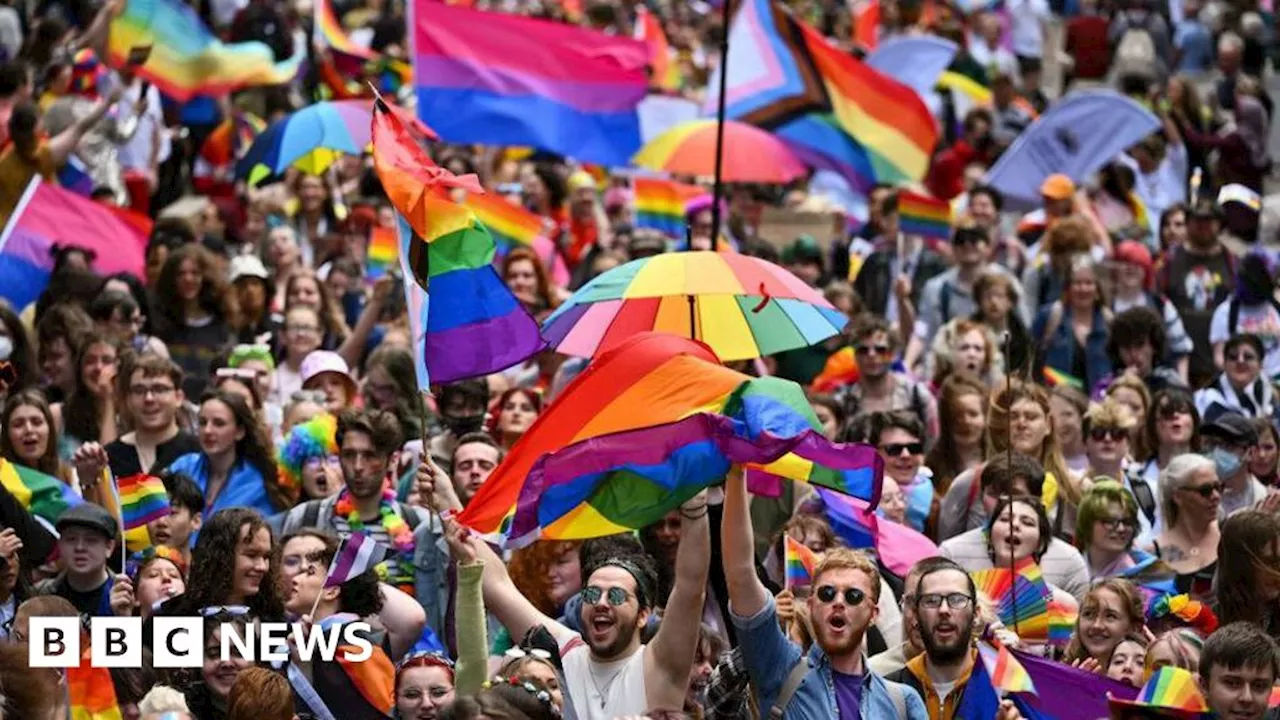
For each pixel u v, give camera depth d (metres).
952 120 80.06
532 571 34.22
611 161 53.06
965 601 29.12
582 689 28.53
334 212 59.56
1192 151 76.56
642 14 67.62
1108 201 67.62
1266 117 83.31
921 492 39.31
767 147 52.09
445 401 39.34
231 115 67.38
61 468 38.06
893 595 33.75
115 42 56.19
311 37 63.66
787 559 32.12
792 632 30.98
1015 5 94.88
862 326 44.75
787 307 32.91
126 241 49.12
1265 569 31.56
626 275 31.31
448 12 52.00
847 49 80.50
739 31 53.12
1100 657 32.25
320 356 43.16
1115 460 40.75
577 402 27.44
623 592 28.53
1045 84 98.94
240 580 31.03
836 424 41.47
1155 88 83.12
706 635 30.23
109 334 41.69
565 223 61.72
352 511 36.09
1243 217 65.88
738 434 26.56
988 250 54.28
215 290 46.59
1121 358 47.94
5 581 32.56
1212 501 36.72
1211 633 29.56
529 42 52.38
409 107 63.22
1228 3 101.56
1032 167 62.91
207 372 46.16
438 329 28.34
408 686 28.94
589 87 52.66
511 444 40.34
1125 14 96.81
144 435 39.12
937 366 47.75
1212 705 28.05
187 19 56.59
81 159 58.84
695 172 51.91
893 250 59.38
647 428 26.77
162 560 32.75
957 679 29.33
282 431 41.25
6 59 70.44
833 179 68.25
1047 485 38.41
